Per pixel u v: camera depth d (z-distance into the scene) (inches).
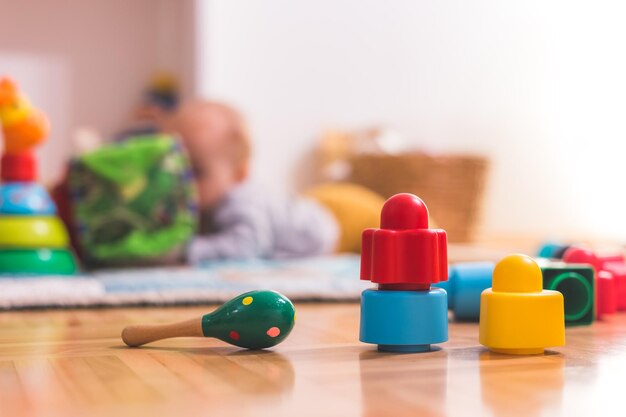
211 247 77.6
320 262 77.4
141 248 69.8
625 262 45.1
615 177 136.4
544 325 27.8
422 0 123.0
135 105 128.9
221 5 112.7
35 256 59.8
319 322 38.9
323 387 22.6
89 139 109.2
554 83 131.6
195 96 113.5
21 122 60.4
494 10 127.3
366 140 115.6
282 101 116.0
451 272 38.6
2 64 123.8
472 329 35.7
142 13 128.9
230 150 82.7
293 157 116.7
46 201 62.6
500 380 23.4
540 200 133.3
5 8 123.6
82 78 127.1
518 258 28.5
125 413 19.7
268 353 28.7
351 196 94.5
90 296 46.9
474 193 108.4
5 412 20.0
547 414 19.3
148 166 70.1
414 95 123.1
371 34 120.4
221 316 29.3
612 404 20.2
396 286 28.8
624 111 136.0
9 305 45.6
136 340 30.5
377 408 19.9
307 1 116.8
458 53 125.5
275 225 81.8
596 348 29.6
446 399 20.9
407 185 105.5
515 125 130.1
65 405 20.6
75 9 126.5
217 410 19.9
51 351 29.8
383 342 28.3
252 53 114.3
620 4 134.6
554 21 131.0
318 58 117.7
